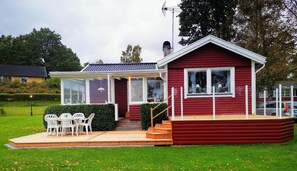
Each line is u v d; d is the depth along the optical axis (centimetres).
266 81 2402
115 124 1600
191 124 1127
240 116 1303
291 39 2306
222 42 1426
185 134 1126
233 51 1429
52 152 996
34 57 7900
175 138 1123
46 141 1142
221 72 1465
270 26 2377
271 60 2331
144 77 1702
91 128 1523
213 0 3089
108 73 1551
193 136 1125
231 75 1453
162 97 1703
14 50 7519
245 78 1449
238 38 2730
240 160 820
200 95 1456
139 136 1247
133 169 737
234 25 2761
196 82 1470
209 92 1452
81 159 866
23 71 6412
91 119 1437
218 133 1123
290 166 748
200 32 3184
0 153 1005
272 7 2391
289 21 2319
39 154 963
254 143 1119
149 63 2112
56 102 4747
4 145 1209
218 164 777
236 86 1447
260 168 730
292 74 2436
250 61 1452
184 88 1463
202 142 1123
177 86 1469
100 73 1548
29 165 793
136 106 1708
